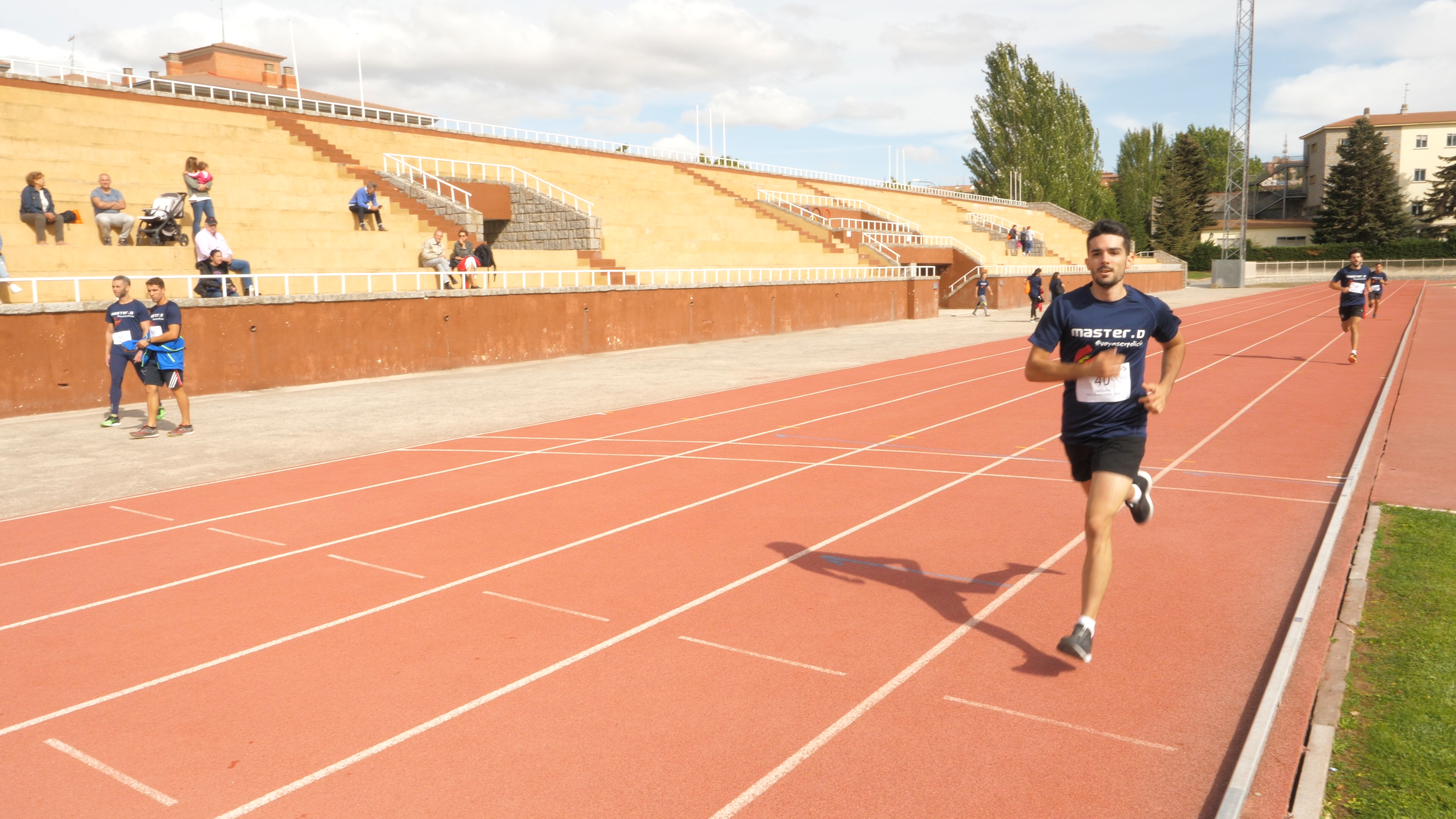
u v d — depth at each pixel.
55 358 13.16
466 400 13.84
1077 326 4.23
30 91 20.69
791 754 3.58
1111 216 82.69
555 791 3.36
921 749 3.58
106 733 3.90
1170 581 5.35
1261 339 21.06
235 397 14.58
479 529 6.83
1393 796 3.07
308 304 15.91
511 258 21.95
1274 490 7.36
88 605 5.42
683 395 13.91
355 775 3.51
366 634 4.88
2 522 7.35
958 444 9.64
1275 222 84.00
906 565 5.80
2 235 15.98
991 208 56.75
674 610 5.12
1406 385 12.87
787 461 8.95
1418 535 5.83
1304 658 4.13
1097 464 4.25
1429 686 3.79
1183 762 3.42
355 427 11.51
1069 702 3.92
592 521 6.96
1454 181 73.94
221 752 3.71
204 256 15.55
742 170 41.06
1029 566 5.71
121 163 20.16
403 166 25.22
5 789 3.47
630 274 24.48
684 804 3.26
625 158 35.22
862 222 39.81
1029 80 67.50
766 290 25.73
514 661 4.50
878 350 20.70
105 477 8.90
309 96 45.72
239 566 6.09
